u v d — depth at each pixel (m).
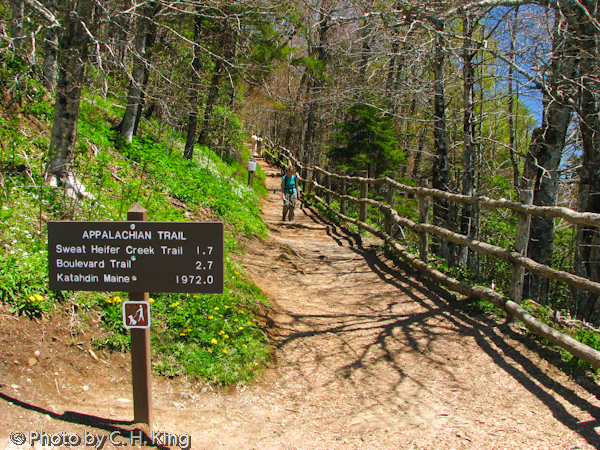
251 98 22.38
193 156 13.09
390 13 7.34
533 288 7.93
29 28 8.02
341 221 11.78
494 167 12.12
